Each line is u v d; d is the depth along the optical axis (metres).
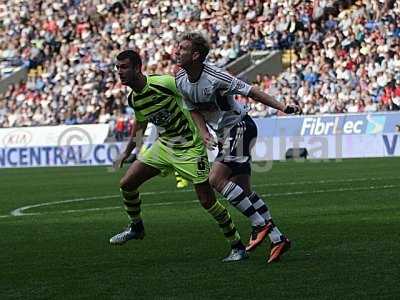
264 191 33.19
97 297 13.24
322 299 12.59
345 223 21.47
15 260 17.38
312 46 65.50
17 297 13.45
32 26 79.44
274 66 66.50
